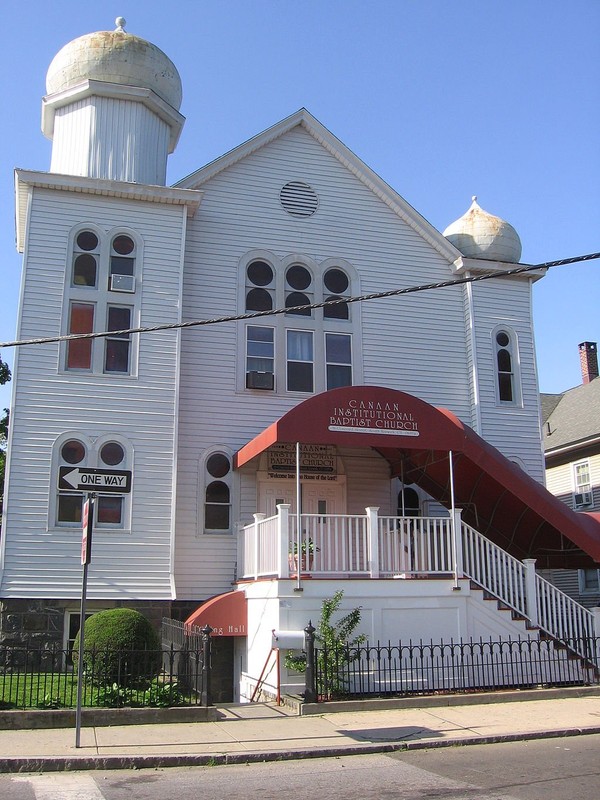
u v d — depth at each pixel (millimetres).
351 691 14445
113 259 19000
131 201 19344
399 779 8984
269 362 20375
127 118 20172
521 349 22391
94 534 17453
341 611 15102
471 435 17234
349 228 21797
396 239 22172
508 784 8625
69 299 18453
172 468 18250
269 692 14844
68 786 8750
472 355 21844
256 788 8656
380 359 21250
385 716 12727
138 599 17406
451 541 16312
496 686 15086
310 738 11070
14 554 16922
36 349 17984
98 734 11203
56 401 17844
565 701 14047
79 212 18969
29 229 18547
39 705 12180
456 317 22234
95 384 18156
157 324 18875
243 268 20641
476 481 18547
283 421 15461
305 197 21594
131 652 12828
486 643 14539
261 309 20609
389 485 20438
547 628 16125
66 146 20125
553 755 10148
